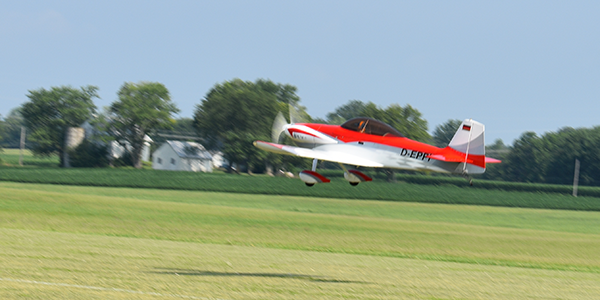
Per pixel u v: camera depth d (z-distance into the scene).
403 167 67.88
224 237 88.50
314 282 43.19
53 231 83.19
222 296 35.50
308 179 69.69
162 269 45.50
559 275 58.78
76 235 77.19
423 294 40.09
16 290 33.47
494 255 80.38
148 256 54.72
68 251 54.34
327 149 72.19
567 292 45.16
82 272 41.22
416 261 67.88
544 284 49.56
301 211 176.38
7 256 48.03
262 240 87.06
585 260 79.88
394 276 49.62
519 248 90.56
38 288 34.28
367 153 69.56
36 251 52.88
